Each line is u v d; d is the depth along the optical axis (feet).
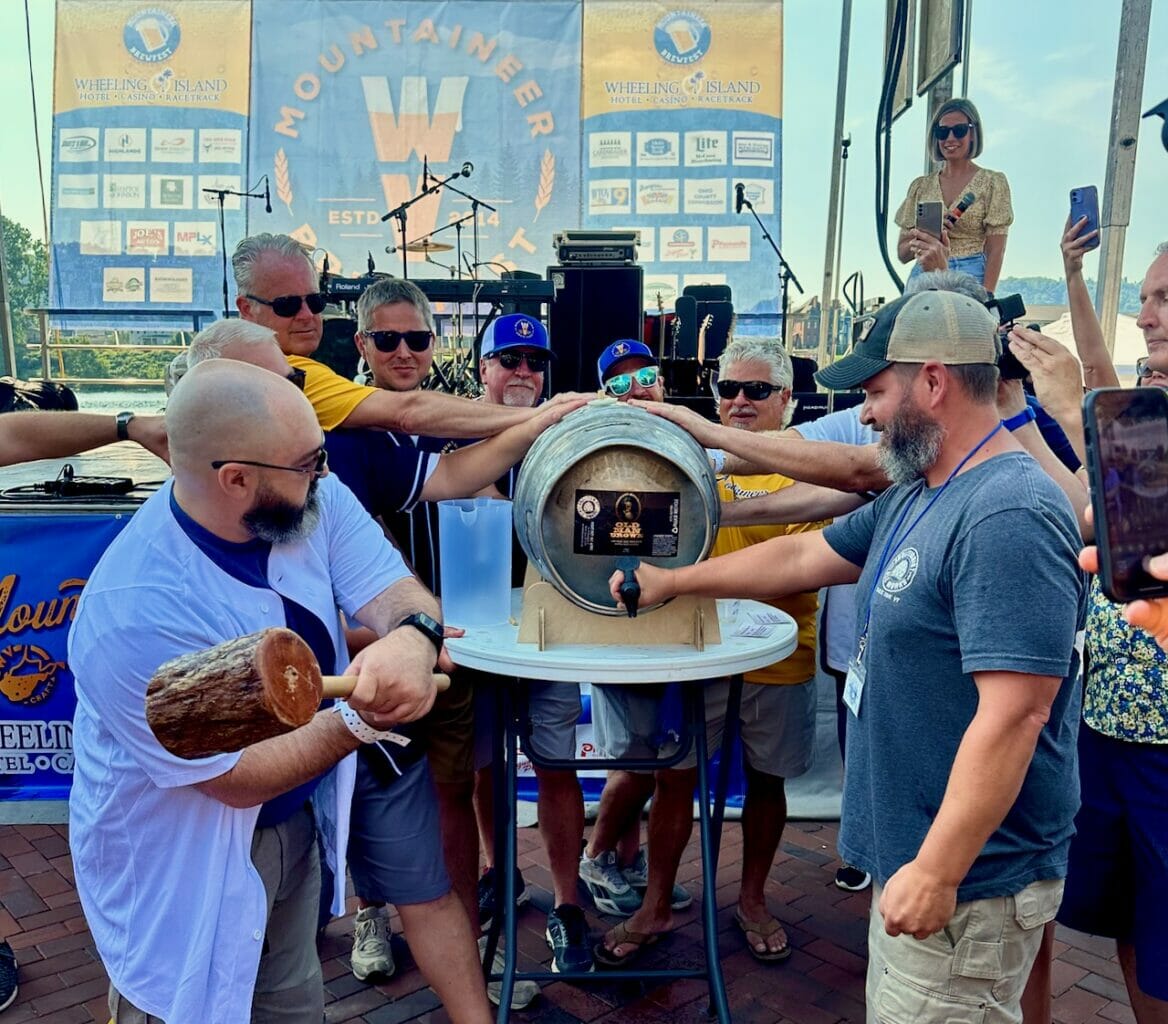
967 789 5.09
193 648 5.31
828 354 26.48
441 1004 9.53
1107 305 16.21
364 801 7.63
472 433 8.38
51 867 12.15
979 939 5.53
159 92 26.96
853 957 10.34
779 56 26.86
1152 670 7.20
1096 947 10.54
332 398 8.57
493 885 10.62
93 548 12.76
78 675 5.35
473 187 27.55
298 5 26.78
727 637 7.72
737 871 12.14
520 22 26.94
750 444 7.63
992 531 5.23
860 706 6.11
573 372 20.95
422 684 5.55
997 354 5.78
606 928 10.75
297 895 6.57
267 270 9.44
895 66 17.08
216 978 5.59
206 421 5.34
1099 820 7.59
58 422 8.04
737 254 27.61
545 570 7.00
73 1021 9.20
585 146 27.37
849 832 6.25
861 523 6.83
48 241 27.35
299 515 5.70
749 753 10.23
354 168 27.48
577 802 9.93
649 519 6.89
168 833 5.55
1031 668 5.02
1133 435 3.85
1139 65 15.38
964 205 16.63
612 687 9.67
